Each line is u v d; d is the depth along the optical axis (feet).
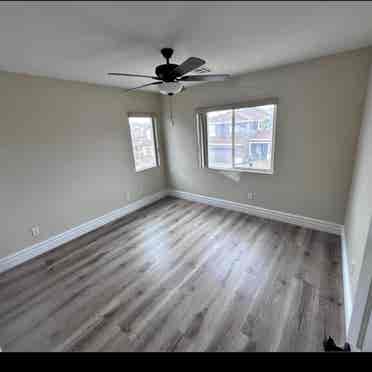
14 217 8.08
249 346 4.86
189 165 13.73
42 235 8.99
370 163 5.40
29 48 5.71
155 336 5.18
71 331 5.42
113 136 11.42
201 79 7.12
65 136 9.36
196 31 5.25
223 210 12.58
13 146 7.82
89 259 8.45
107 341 5.11
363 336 4.42
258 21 4.85
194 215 12.09
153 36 5.42
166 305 6.08
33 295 6.67
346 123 7.98
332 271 7.12
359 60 7.22
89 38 5.37
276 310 5.76
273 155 10.11
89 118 10.19
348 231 7.61
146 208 13.52
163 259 8.22
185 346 4.91
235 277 7.06
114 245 9.40
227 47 6.43
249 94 10.01
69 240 9.97
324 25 5.18
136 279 7.20
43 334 5.37
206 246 8.93
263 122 10.32
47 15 4.19
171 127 13.70
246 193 11.71
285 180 10.12
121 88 11.39
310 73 8.26
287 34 5.65
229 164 12.08
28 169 8.31
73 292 6.73
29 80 8.02
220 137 12.05
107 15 4.30
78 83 9.57
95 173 10.80
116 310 5.99
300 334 5.08
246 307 5.90
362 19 4.88
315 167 9.12
